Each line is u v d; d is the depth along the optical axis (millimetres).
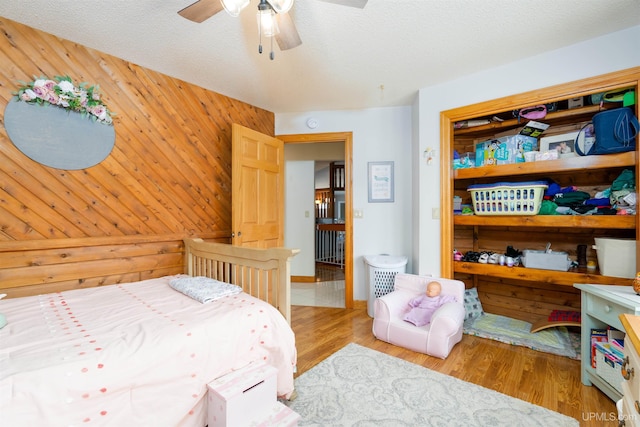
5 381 965
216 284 2027
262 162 3188
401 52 2236
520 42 2121
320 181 7887
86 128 2139
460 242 3215
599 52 2074
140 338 1302
